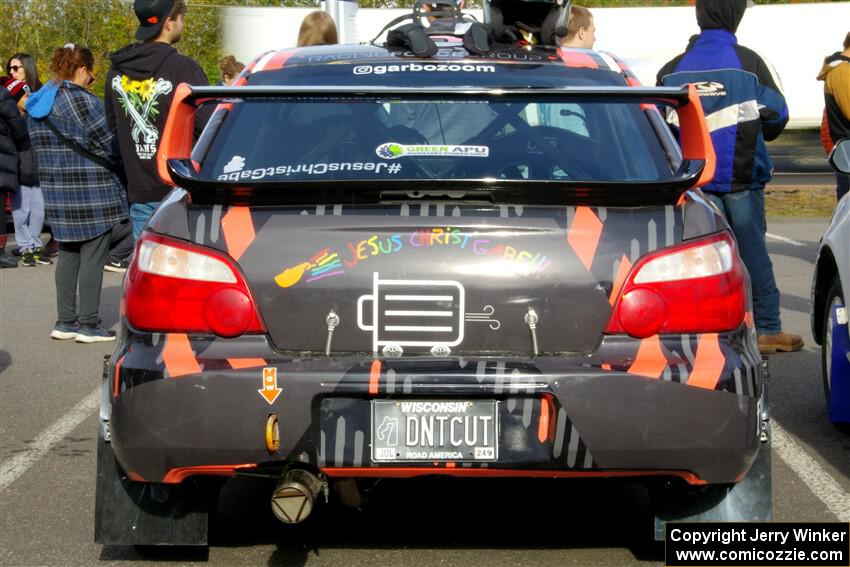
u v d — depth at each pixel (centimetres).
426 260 408
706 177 416
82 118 940
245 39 2505
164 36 865
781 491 573
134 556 482
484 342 408
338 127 473
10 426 713
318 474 407
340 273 409
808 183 2383
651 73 2698
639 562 475
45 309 1158
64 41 3262
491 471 404
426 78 507
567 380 400
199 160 463
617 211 417
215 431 404
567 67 521
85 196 954
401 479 452
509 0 581
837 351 675
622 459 405
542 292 408
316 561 475
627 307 408
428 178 416
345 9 1318
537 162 459
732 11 834
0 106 1416
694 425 404
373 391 399
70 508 552
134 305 419
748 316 430
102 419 446
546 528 516
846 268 646
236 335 410
